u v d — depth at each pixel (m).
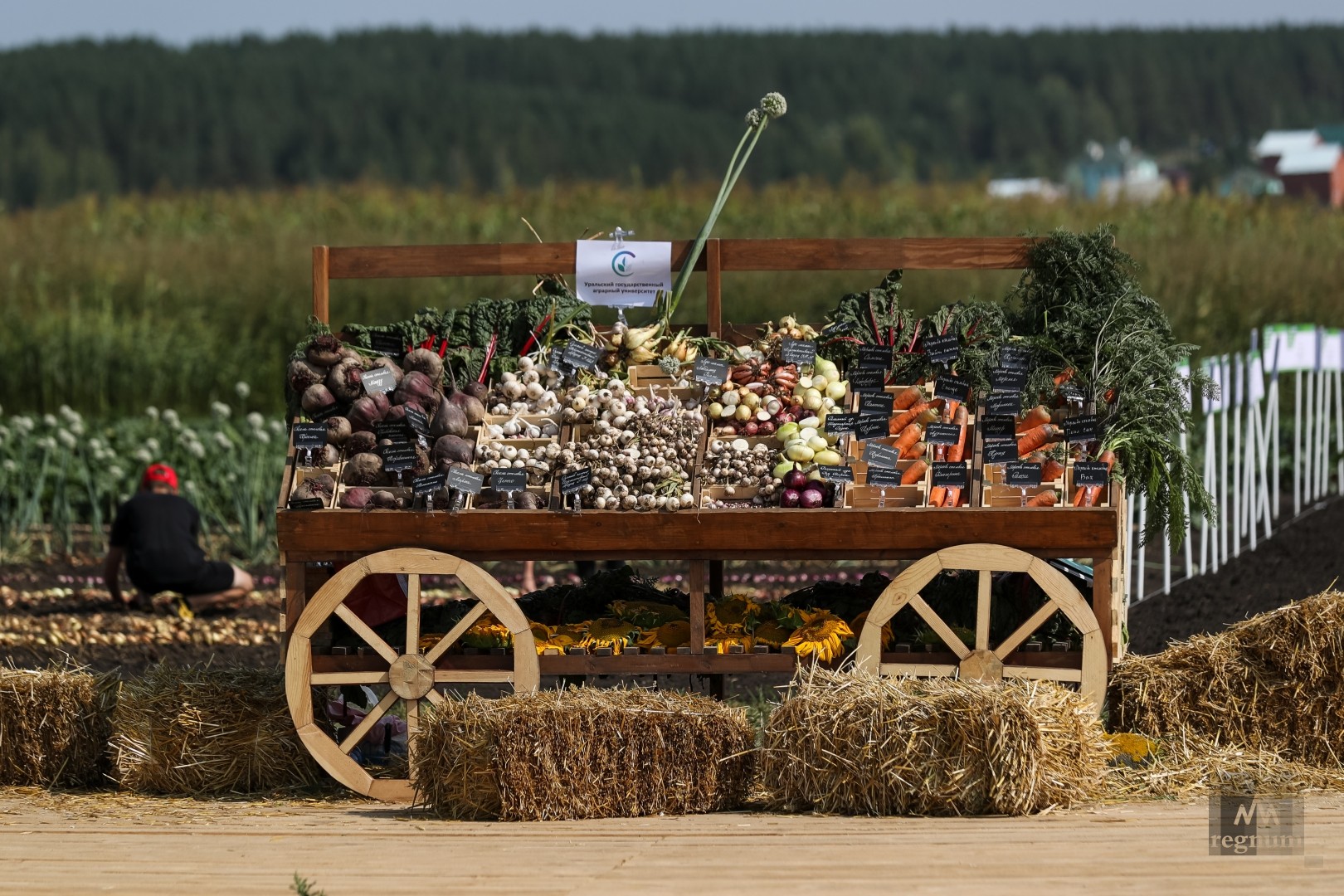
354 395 17.11
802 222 68.75
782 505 16.19
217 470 37.50
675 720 14.79
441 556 15.99
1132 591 28.95
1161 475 16.84
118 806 15.80
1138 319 17.25
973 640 16.31
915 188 76.81
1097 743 14.79
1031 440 16.67
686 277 18.38
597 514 15.97
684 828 13.77
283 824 14.59
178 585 28.86
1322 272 53.97
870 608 17.58
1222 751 15.67
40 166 178.25
